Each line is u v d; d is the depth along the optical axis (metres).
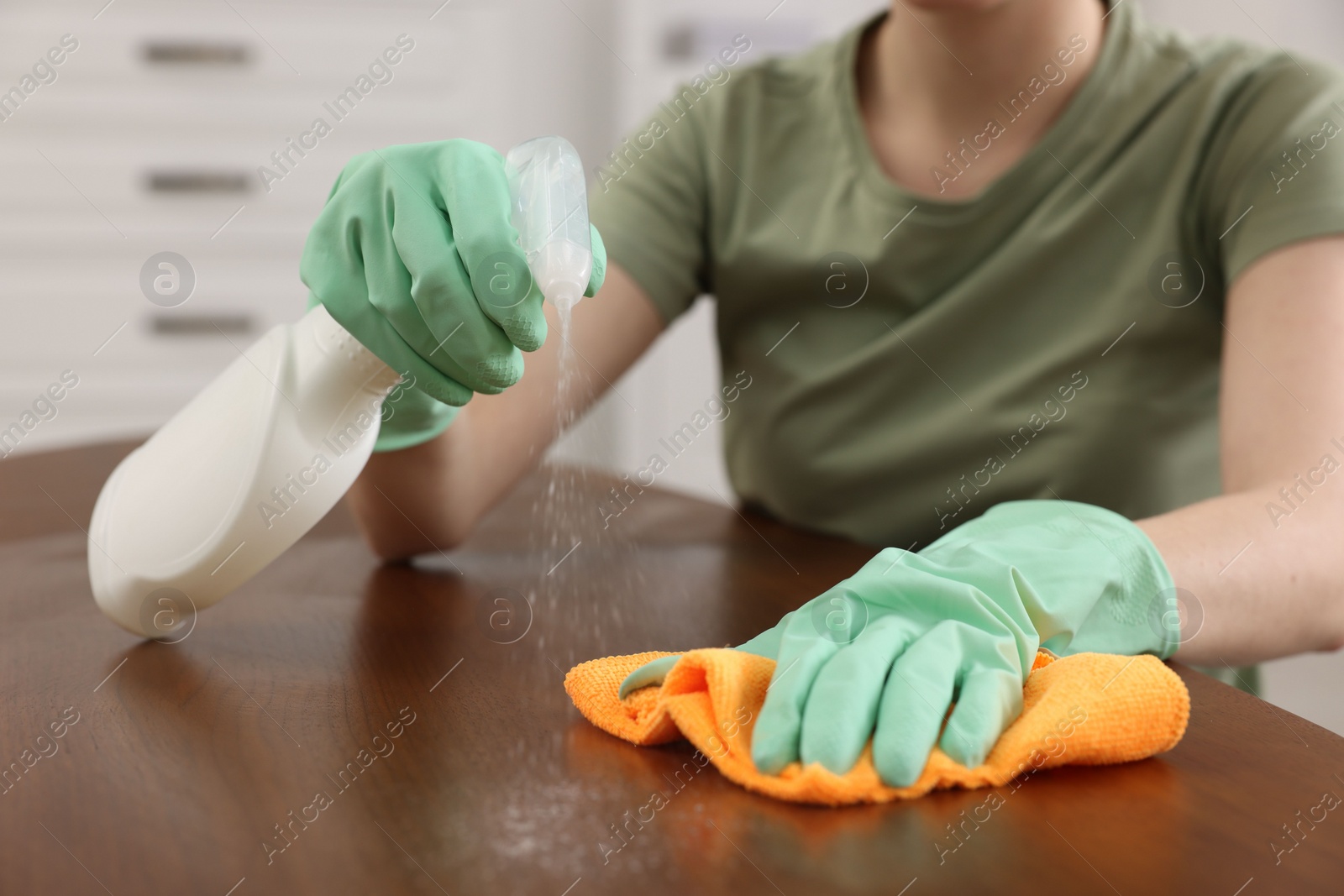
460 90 1.95
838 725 0.39
